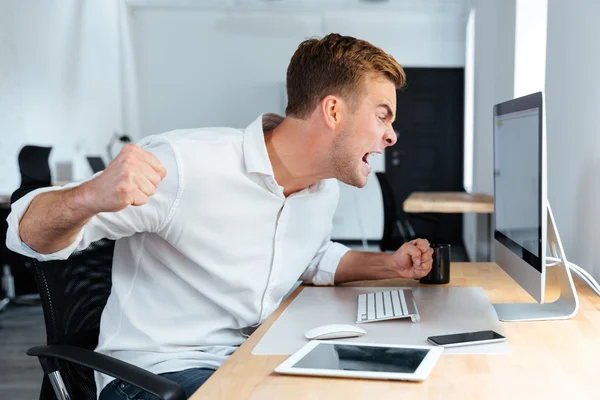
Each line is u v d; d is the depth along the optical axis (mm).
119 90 7961
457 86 7730
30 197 1091
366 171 1324
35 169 4469
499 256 1637
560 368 966
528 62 3713
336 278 1646
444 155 7812
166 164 1216
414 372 919
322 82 1234
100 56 7418
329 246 1685
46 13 6285
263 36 7887
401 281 1703
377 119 1256
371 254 1641
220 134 1319
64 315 1332
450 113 7766
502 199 1588
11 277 4617
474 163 5918
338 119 1247
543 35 3695
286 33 7863
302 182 1354
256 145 1285
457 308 1364
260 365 998
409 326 1225
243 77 7945
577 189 1846
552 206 2156
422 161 7844
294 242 1417
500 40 4285
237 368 983
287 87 1313
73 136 6730
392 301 1367
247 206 1301
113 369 1014
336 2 7602
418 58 7746
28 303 4586
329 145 1272
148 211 1202
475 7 6012
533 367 971
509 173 1494
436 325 1229
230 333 1363
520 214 1375
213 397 862
